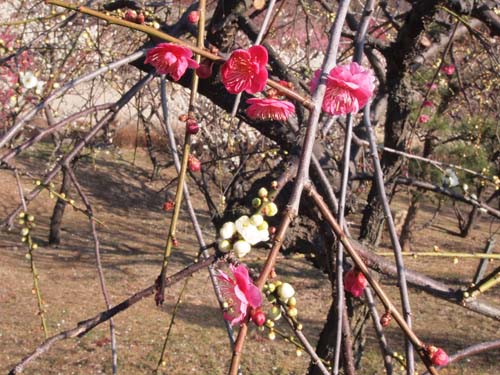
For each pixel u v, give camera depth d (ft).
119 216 39.27
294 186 3.33
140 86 5.74
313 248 8.52
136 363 19.93
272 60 8.89
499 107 15.05
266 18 5.51
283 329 23.02
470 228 39.34
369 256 6.05
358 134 10.39
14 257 31.42
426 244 37.29
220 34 8.61
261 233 3.18
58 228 34.40
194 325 23.57
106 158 44.32
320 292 28.27
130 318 23.94
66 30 11.11
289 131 8.31
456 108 20.08
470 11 9.59
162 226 38.73
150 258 32.53
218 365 20.18
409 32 9.93
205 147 16.74
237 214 8.39
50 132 5.22
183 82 8.39
